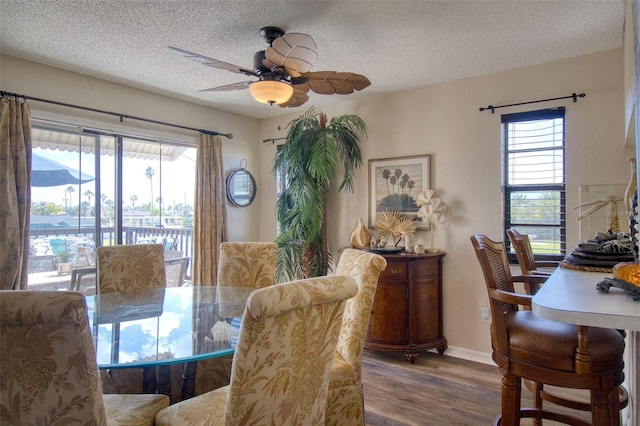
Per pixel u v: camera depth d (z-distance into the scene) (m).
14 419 1.10
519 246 2.32
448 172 3.49
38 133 3.10
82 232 3.36
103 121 3.43
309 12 2.25
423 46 2.71
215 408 1.50
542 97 3.04
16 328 1.02
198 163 4.14
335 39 2.60
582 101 2.88
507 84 3.19
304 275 3.93
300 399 1.32
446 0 2.12
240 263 3.12
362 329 1.95
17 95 2.86
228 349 1.67
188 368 2.04
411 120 3.70
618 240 1.80
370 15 2.28
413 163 3.68
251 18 2.33
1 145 2.74
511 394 1.64
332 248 4.25
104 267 2.75
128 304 2.40
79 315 1.02
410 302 3.30
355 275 2.06
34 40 2.64
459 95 3.43
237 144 4.66
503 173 3.25
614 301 1.16
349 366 1.92
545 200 3.10
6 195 2.74
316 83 2.44
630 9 1.71
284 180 4.20
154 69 3.18
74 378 1.07
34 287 3.05
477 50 2.79
